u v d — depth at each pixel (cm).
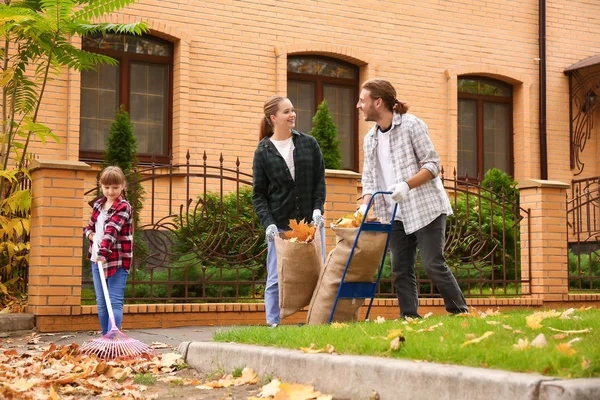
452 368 414
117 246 741
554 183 1153
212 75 1436
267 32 1484
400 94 1602
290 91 1539
